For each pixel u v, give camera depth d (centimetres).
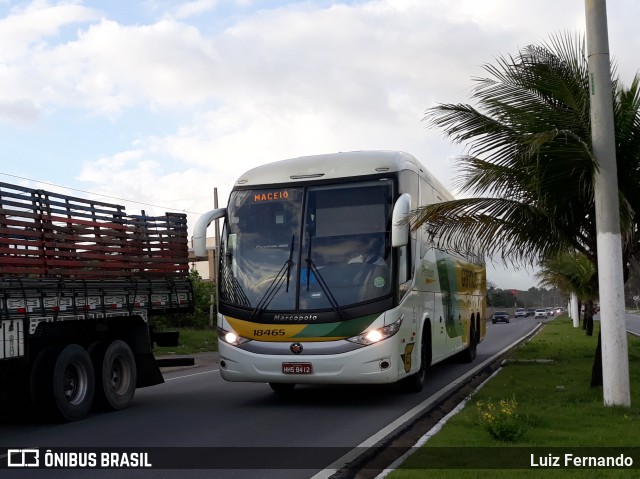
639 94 1128
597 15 1017
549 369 1683
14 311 903
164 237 1279
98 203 1105
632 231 1159
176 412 1125
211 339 3142
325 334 1095
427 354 1384
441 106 1183
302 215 1160
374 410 1116
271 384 1347
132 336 1218
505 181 1152
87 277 1062
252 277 1151
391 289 1109
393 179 1155
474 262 2039
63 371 1024
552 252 1209
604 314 1013
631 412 968
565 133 1025
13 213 927
